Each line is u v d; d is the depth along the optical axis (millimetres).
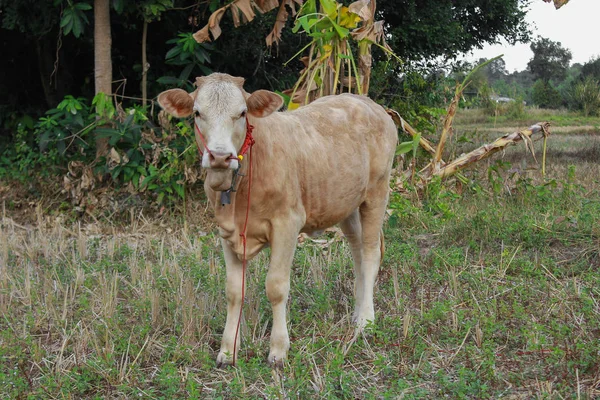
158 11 9578
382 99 12352
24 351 4758
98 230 8477
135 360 4375
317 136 4766
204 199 9148
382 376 4293
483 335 4711
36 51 12102
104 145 9383
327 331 4922
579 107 31578
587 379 4109
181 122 8789
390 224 7910
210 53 10930
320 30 8047
